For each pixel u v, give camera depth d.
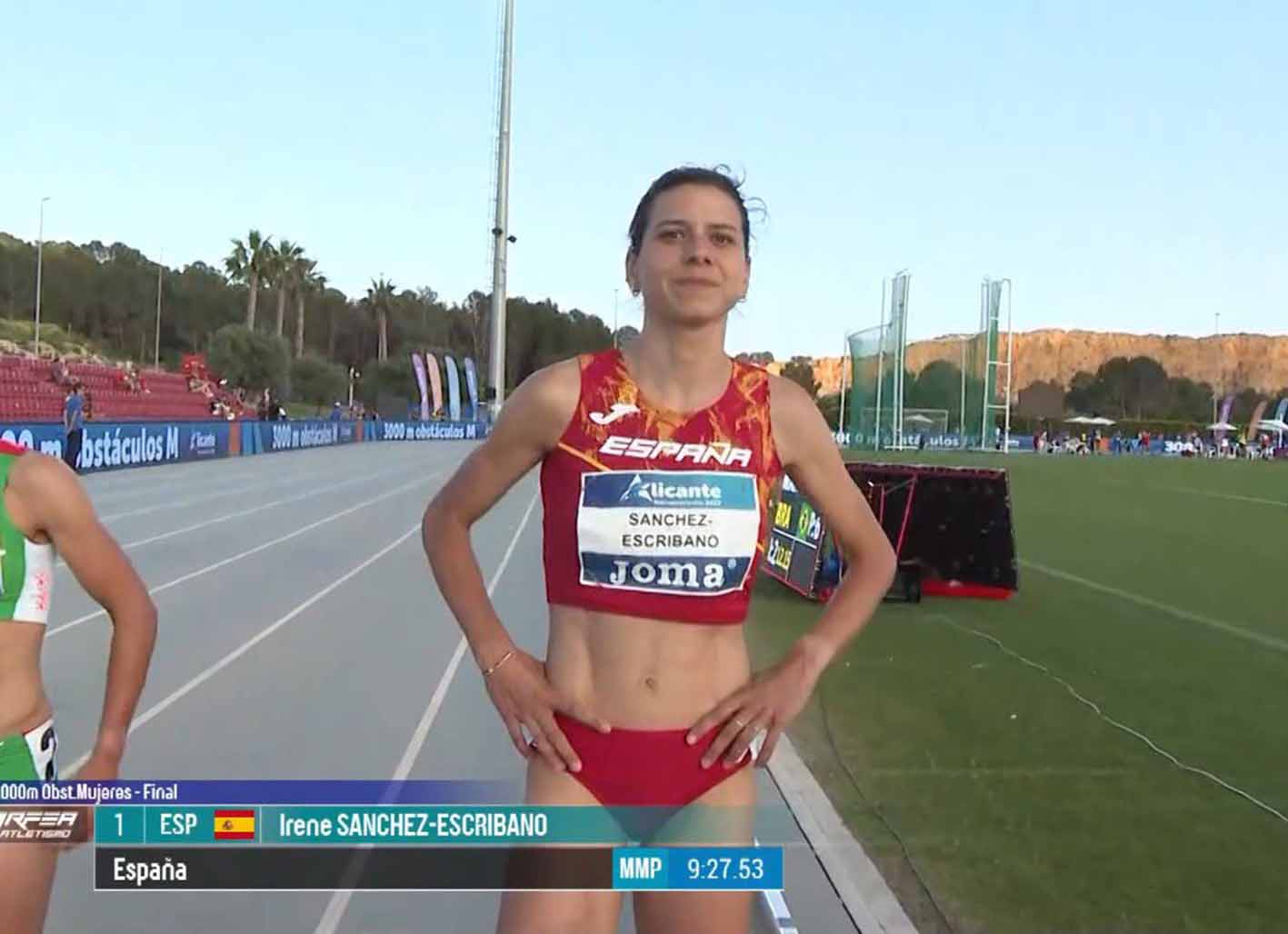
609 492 2.04
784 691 2.14
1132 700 6.54
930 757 5.35
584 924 2.14
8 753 2.24
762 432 2.10
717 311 2.04
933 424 38.00
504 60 42.53
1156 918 3.62
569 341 90.25
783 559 10.65
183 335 81.31
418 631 7.98
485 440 2.19
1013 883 3.89
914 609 9.63
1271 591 10.91
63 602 8.66
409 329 88.94
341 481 22.98
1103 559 13.56
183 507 16.94
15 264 73.19
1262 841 4.29
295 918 3.52
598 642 2.09
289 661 7.05
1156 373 103.94
